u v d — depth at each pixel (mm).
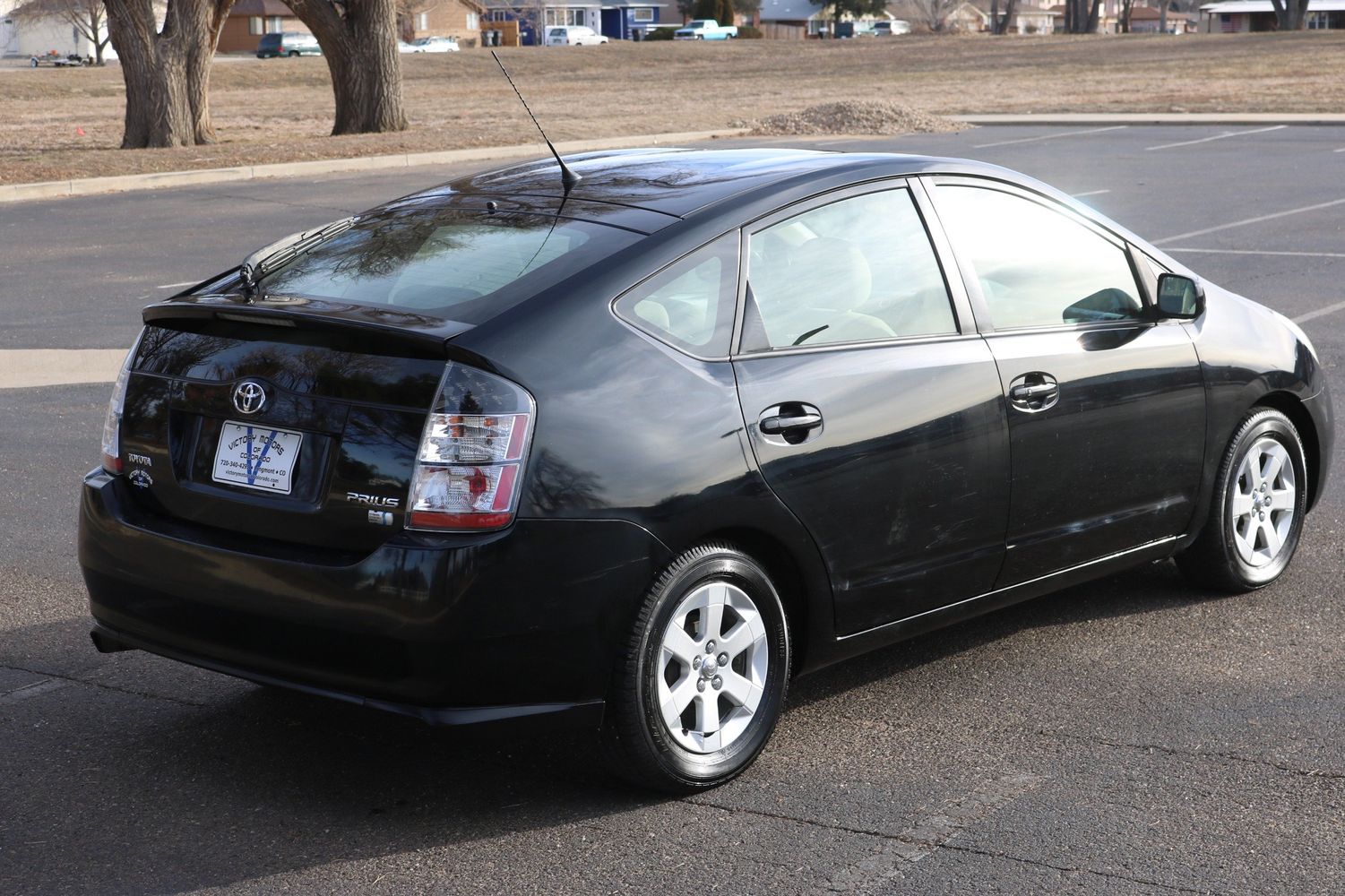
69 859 3633
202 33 26438
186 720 4523
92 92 54312
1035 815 3799
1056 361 4648
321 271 4223
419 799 3959
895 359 4281
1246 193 18766
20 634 5316
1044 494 4648
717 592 3922
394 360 3676
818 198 4328
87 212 18312
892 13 122688
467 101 45281
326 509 3709
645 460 3721
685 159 4766
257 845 3701
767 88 49156
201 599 3875
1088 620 5305
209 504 3920
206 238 15969
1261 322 5488
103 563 4105
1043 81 47781
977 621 5332
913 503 4285
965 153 24844
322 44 29172
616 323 3820
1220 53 56906
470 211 4473
